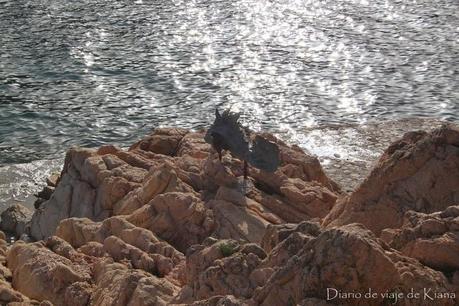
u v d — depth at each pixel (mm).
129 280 38969
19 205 64000
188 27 118312
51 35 114125
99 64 104312
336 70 102375
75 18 121312
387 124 84125
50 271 42781
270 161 48594
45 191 65750
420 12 125500
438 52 108312
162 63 104625
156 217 49312
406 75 100562
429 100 93062
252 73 101562
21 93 95188
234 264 35375
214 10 126250
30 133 85188
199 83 98562
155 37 114000
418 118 86375
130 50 109000
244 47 110562
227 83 98500
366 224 43000
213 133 50469
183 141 62469
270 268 34156
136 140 84250
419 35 115188
